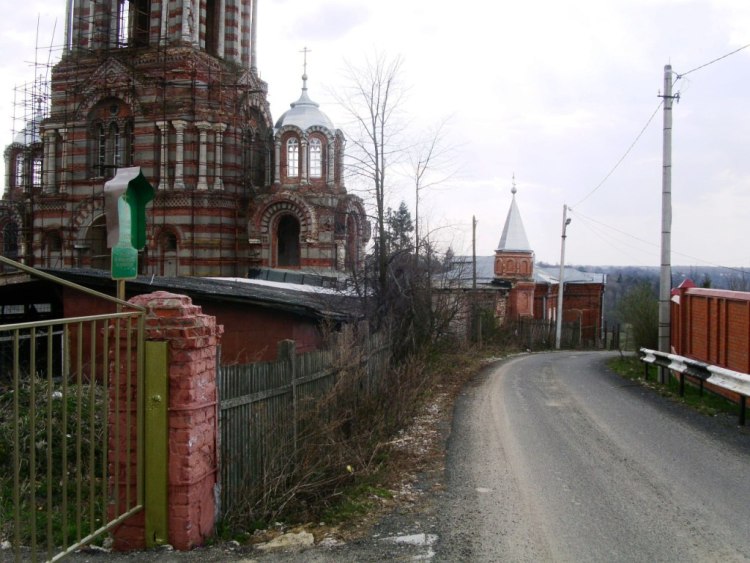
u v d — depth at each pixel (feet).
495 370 77.36
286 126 132.26
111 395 23.13
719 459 33.14
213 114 131.34
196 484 22.38
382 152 73.56
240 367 26.48
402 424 41.93
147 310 22.09
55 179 139.33
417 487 28.96
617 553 21.68
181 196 129.70
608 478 29.96
